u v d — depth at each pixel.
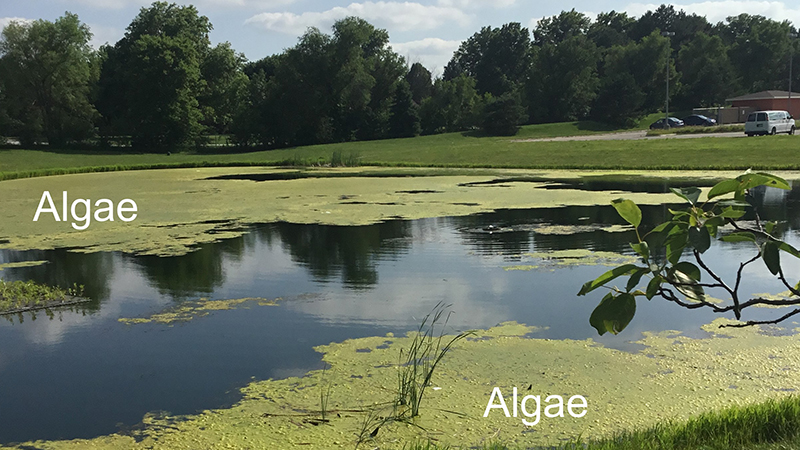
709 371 6.04
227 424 5.20
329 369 6.32
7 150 50.81
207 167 37.75
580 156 34.16
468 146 43.44
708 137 40.28
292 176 29.95
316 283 9.73
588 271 10.05
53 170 33.50
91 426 5.30
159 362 6.68
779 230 12.78
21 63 54.94
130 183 26.97
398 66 67.50
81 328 7.89
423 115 70.25
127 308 8.66
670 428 4.39
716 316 7.72
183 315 8.30
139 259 11.58
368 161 37.81
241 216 16.50
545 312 8.05
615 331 2.57
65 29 55.62
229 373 6.32
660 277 2.56
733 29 105.88
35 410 5.65
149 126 57.81
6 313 8.58
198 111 59.78
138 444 4.95
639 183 23.08
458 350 6.75
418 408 5.33
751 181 2.55
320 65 62.53
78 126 56.75
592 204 17.48
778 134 39.47
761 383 5.73
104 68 62.94
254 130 61.75
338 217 16.06
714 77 76.56
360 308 8.41
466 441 4.75
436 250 11.90
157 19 65.19
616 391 5.62
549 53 76.06
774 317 7.64
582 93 73.44
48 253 12.23
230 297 9.08
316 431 4.99
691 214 2.66
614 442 4.27
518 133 61.84
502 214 16.05
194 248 12.50
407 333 7.36
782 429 4.01
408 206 17.88
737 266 10.16
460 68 105.44
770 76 85.06
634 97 66.81
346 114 64.75
